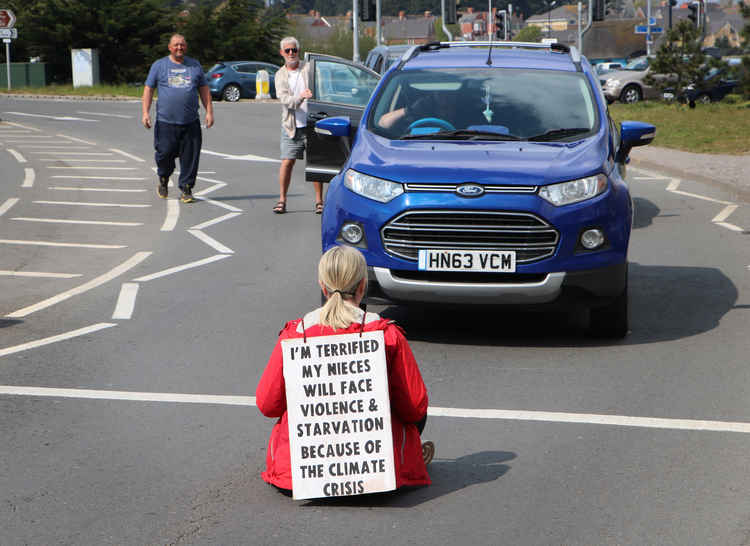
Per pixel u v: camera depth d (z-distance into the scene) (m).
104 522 5.25
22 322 9.88
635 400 7.35
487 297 8.53
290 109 16.66
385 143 9.42
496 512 5.36
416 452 5.53
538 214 8.44
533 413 7.04
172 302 10.73
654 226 15.84
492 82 10.24
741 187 19.41
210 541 5.02
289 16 73.50
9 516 5.33
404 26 180.50
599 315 9.00
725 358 8.50
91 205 17.97
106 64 61.41
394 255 8.59
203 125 34.03
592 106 9.95
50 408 7.21
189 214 17.03
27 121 35.84
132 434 6.66
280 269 12.48
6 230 15.38
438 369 8.17
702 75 41.03
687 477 5.84
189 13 63.66
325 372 5.23
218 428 6.78
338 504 5.47
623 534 5.08
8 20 56.00
